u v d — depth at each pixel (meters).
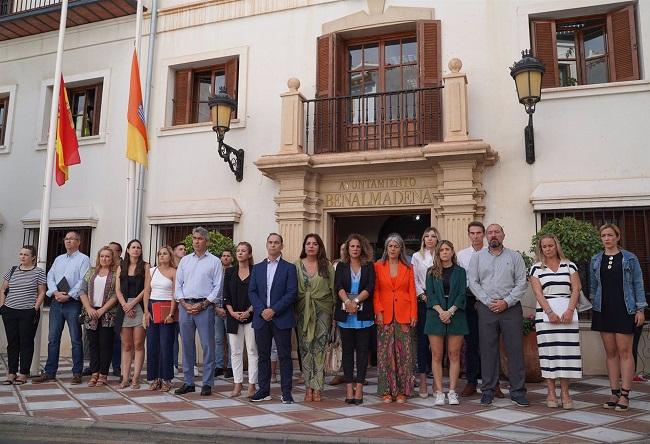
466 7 8.69
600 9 8.18
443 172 8.05
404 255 6.02
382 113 8.77
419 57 8.68
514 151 8.11
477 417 5.16
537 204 7.77
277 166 8.61
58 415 5.20
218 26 10.17
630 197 7.42
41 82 11.28
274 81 9.62
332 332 6.33
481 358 5.81
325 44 9.22
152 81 10.41
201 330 6.25
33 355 7.63
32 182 10.99
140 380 7.20
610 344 5.61
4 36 11.56
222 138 8.75
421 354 6.29
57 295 6.99
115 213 10.23
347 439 4.37
